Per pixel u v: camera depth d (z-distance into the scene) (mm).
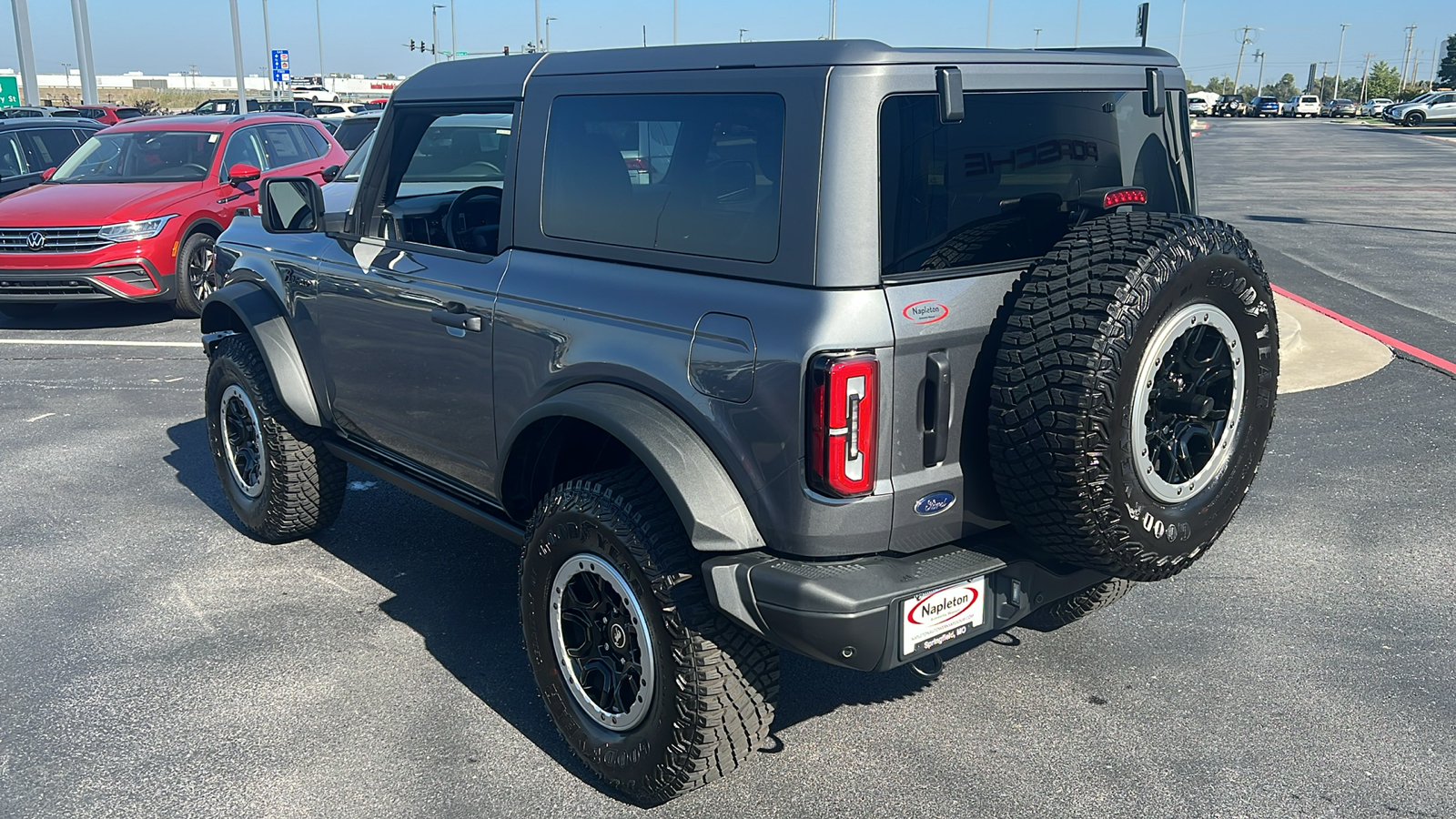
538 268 3488
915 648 2900
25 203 10508
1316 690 3893
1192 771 3428
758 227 2879
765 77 2887
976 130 2959
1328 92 191500
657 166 3139
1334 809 3232
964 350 2881
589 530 3172
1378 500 5668
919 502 2885
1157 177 3564
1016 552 3072
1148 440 2906
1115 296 2686
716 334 2916
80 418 7492
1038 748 3564
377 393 4320
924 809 3262
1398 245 14875
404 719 3775
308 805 3299
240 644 4293
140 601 4684
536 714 3812
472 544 5289
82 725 3727
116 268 10266
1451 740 3572
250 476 5230
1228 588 4719
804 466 2781
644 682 3137
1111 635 4324
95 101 29109
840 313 2705
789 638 2863
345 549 5234
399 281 4039
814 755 3545
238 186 11438
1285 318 8898
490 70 3795
